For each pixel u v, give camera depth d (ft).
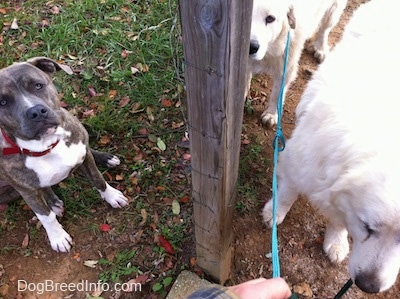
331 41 4.70
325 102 2.33
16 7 4.72
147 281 2.94
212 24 1.37
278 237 3.17
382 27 2.72
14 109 2.42
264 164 3.53
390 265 2.02
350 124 2.10
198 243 2.63
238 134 1.88
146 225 3.19
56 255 3.09
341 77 2.42
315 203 2.44
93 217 3.26
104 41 4.24
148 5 4.61
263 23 3.17
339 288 2.95
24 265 3.05
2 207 3.29
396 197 1.82
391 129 1.98
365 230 2.03
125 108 3.80
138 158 3.53
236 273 3.00
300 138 2.45
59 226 3.05
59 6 4.64
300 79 4.29
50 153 2.63
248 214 3.26
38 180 2.70
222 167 1.94
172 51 4.04
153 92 3.87
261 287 1.30
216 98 1.61
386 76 2.28
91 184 3.41
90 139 3.65
